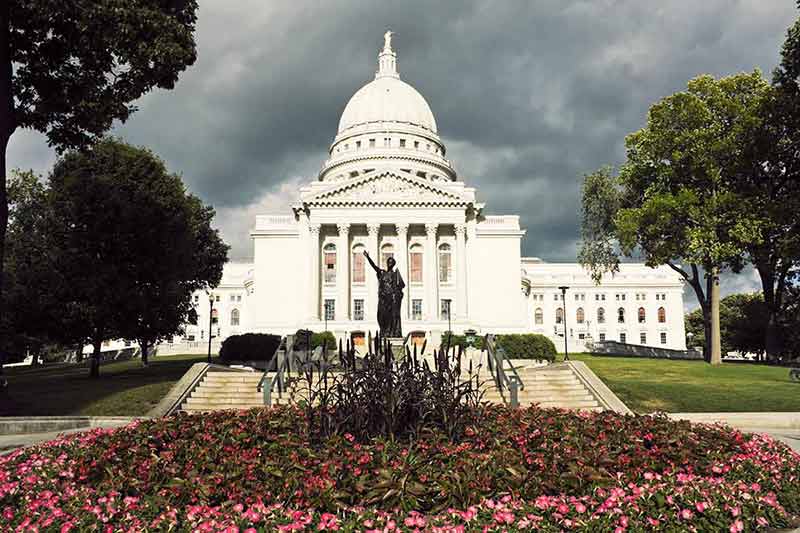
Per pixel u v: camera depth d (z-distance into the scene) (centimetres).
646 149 4722
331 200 6756
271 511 709
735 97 4525
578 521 693
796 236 3947
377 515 704
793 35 3675
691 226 4559
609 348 6912
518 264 7175
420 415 1035
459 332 5925
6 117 2216
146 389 2622
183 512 724
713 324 4628
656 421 1188
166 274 3931
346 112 10225
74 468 953
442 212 6831
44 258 3644
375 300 6744
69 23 2245
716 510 739
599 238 5347
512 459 872
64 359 8362
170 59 2312
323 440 1002
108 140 3953
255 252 7169
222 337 10594
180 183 4328
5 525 751
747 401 2547
